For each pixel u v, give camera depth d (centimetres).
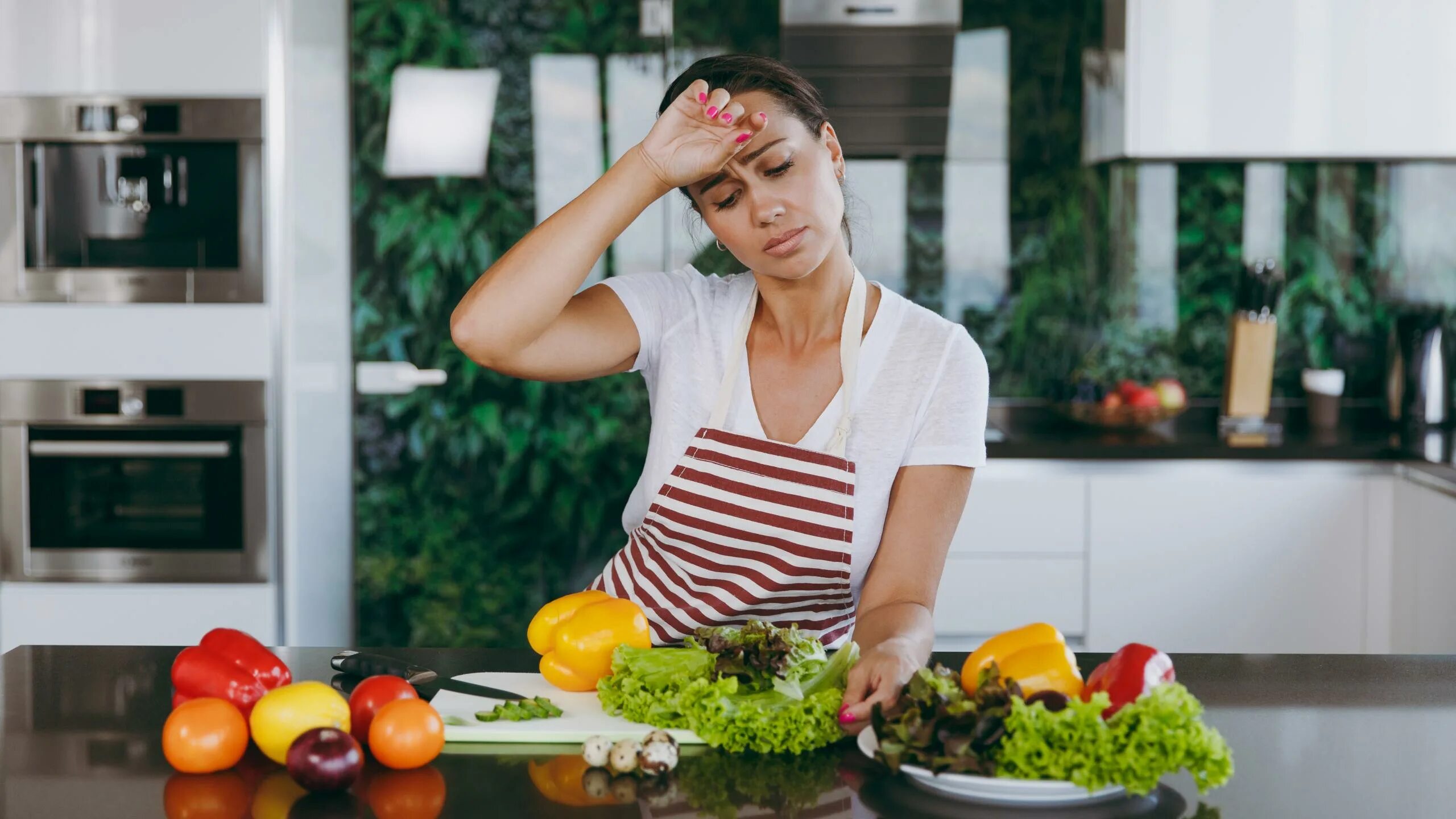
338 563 329
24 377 288
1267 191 341
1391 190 340
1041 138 341
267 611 291
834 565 138
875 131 329
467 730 108
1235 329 328
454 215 338
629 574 149
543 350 134
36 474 290
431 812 93
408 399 340
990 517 295
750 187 125
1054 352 347
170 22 282
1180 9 298
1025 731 92
